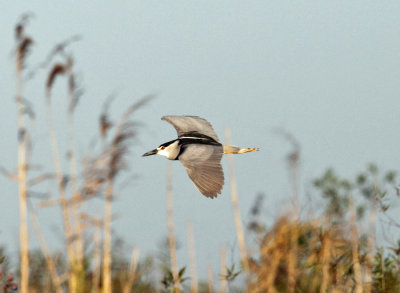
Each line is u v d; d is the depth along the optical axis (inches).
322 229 547.5
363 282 561.6
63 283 534.3
